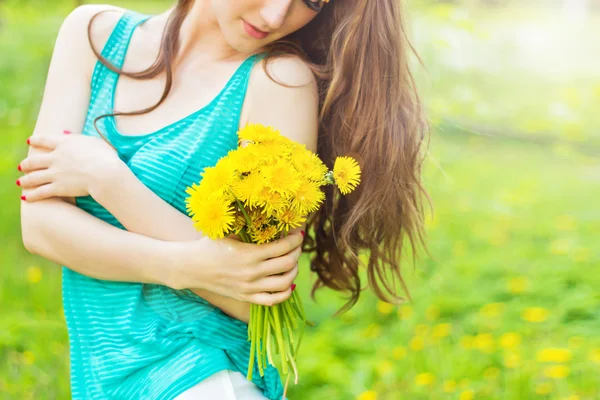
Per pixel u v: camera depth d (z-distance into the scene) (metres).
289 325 1.66
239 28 1.65
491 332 2.85
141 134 1.70
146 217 1.65
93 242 1.65
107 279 1.67
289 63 1.69
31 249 1.69
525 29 7.95
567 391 2.45
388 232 1.85
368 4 1.71
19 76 4.11
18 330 2.71
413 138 1.79
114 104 1.72
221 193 1.53
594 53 8.02
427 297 3.14
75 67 1.75
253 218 1.59
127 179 1.65
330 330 2.93
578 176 5.14
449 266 3.47
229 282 1.62
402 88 1.76
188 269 1.62
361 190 1.79
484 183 4.80
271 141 1.56
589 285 3.32
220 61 1.72
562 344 2.74
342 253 1.91
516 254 3.66
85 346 1.70
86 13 1.77
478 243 3.86
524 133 5.89
